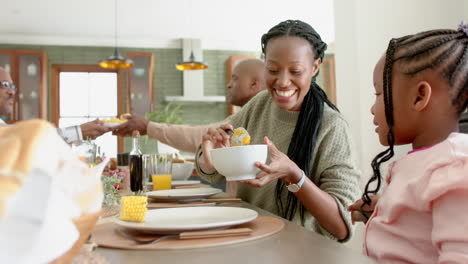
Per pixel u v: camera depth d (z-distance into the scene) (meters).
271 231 0.65
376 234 0.74
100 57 6.76
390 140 0.74
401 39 0.76
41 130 0.27
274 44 1.14
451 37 0.71
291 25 1.14
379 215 0.76
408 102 0.72
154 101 6.87
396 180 0.72
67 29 6.27
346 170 1.12
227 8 5.61
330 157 1.15
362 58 2.71
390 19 2.64
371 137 2.65
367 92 2.69
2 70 2.92
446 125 0.71
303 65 1.13
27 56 6.41
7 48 6.49
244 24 6.25
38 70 6.43
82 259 0.43
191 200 1.14
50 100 6.59
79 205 0.30
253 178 0.89
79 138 1.97
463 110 0.72
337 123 1.20
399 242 0.69
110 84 6.89
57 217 0.27
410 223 0.67
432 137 0.72
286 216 1.20
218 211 0.81
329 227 1.04
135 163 1.51
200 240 0.59
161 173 1.55
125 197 0.73
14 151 0.25
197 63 5.40
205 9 5.62
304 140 1.18
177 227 0.60
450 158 0.60
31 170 0.24
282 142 1.29
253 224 0.71
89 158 1.24
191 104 7.04
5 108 2.91
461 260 0.53
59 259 0.31
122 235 0.63
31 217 0.25
